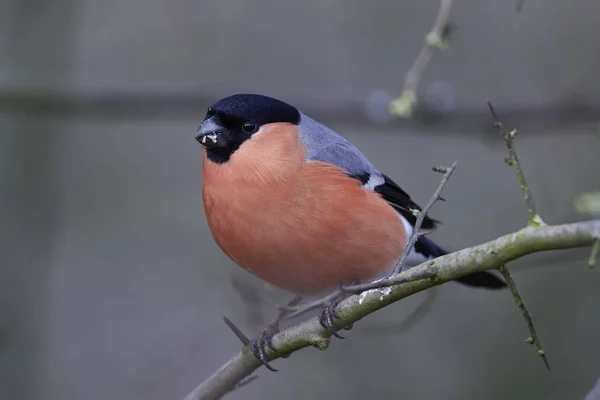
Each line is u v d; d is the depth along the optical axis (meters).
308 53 12.98
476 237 11.52
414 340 10.93
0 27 11.70
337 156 7.27
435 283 4.93
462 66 12.19
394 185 7.84
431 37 8.03
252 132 7.04
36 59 11.53
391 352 10.89
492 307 11.05
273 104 7.20
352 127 11.05
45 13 11.24
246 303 8.95
